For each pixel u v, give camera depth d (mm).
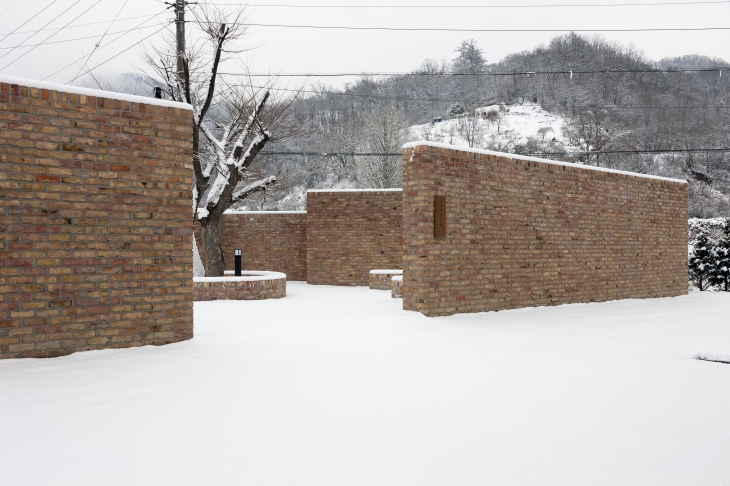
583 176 11938
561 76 83375
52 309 5633
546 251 11102
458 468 3059
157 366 5371
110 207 5988
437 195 9164
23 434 3477
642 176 13539
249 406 4121
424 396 4461
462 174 9594
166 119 6359
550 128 72312
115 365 5367
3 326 5375
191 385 4711
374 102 62938
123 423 3701
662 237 14164
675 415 4156
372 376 5109
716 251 20844
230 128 16594
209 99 15492
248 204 37906
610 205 12617
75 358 5586
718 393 4824
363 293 15445
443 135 69375
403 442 3432
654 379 5254
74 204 5773
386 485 2818
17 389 4508
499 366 5621
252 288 13297
